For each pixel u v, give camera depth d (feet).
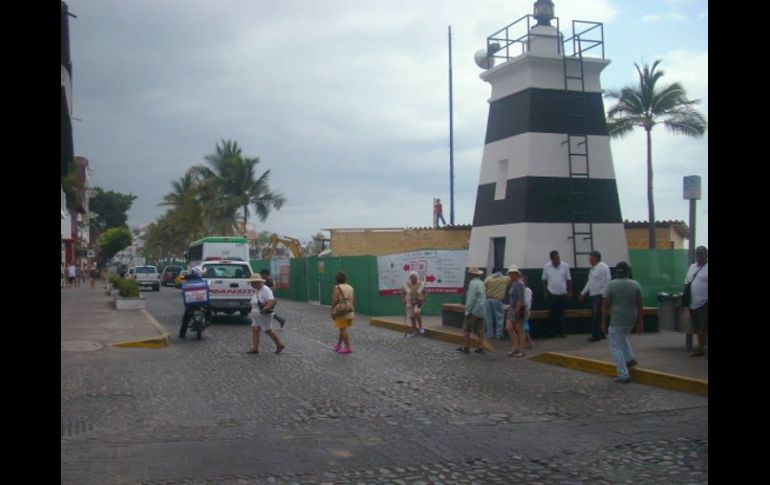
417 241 126.00
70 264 190.08
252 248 214.69
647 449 25.86
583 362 44.93
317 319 85.15
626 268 40.29
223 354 52.90
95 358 50.01
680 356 44.37
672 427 29.19
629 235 108.78
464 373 43.88
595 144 62.80
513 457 24.94
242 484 22.00
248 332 69.21
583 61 62.54
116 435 28.02
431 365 47.26
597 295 53.57
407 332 68.69
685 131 116.16
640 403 34.19
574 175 61.52
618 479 22.39
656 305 61.98
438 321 75.15
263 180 183.73
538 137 60.95
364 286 92.22
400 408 33.35
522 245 60.03
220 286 76.13
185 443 26.84
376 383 40.22
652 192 115.34
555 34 62.69
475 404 34.24
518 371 44.68
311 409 33.12
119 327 67.31
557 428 29.22
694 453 25.23
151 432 28.55
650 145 116.98
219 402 34.73
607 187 62.75
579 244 61.05
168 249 290.97
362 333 68.85
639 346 49.39
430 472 23.25
